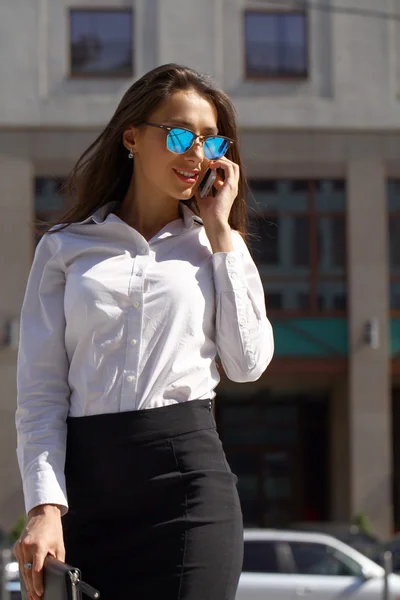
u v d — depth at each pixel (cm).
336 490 2600
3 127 2519
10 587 1253
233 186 369
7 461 2434
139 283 339
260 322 365
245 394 2730
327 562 1315
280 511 2706
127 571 325
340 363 2538
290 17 2586
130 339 334
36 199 2547
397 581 1288
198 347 343
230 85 2558
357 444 2502
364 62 2581
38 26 2538
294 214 2577
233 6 2567
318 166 2567
